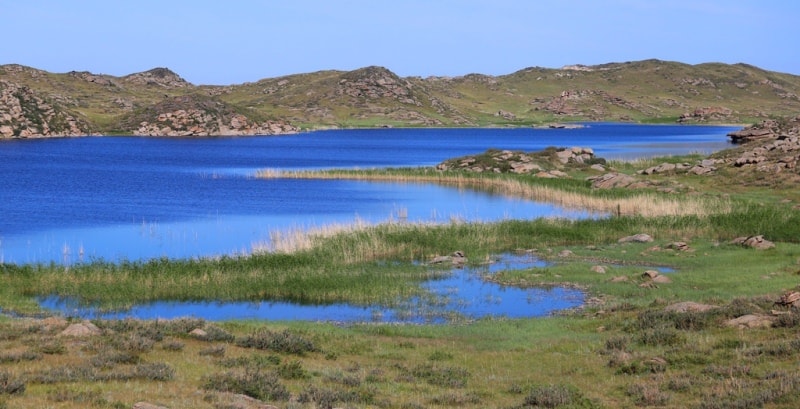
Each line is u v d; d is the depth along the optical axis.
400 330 26.64
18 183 87.69
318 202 70.62
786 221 47.50
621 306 28.81
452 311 30.42
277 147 177.00
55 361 18.27
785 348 19.64
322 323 27.95
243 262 37.97
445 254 42.12
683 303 26.72
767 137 150.62
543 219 51.00
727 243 43.06
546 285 34.47
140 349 20.11
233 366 19.12
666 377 18.92
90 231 53.72
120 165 118.62
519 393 18.45
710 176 76.25
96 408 13.88
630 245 43.88
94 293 32.81
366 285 34.28
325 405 15.85
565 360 21.88
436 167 100.00
